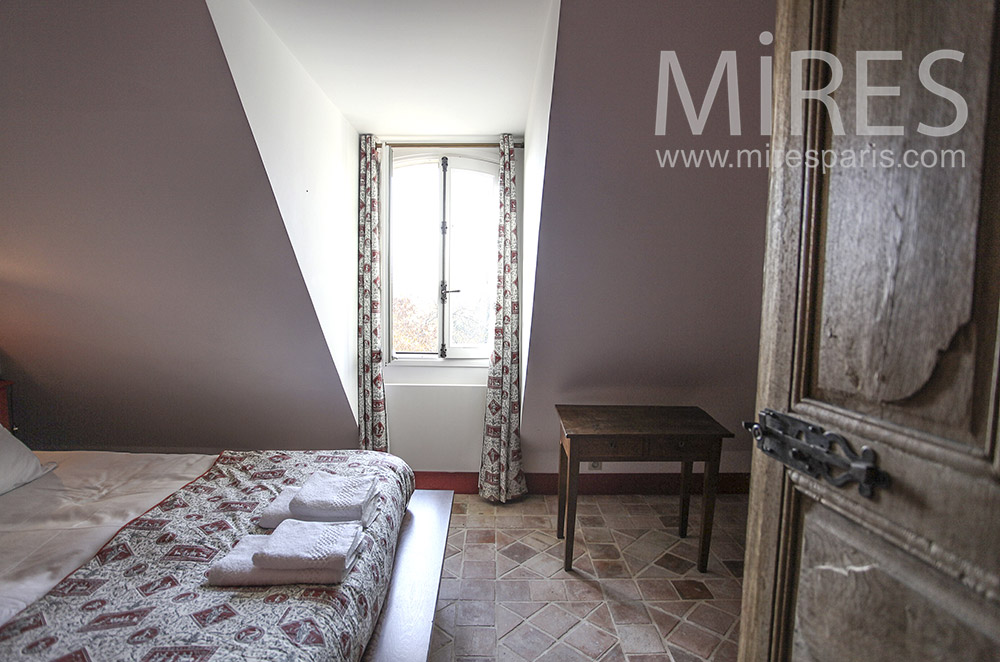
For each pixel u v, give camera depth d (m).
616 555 2.71
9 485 1.96
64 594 1.31
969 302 0.56
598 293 2.56
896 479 0.64
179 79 1.75
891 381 0.67
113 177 2.03
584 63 1.73
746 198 2.15
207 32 1.64
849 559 0.73
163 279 2.46
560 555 2.71
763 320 0.96
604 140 1.95
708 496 2.53
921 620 0.61
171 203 2.12
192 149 1.95
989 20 0.54
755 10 1.61
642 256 2.38
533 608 2.24
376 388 3.42
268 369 3.03
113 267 2.40
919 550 0.60
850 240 0.74
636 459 2.53
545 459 3.57
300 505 1.71
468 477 3.60
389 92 2.68
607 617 2.18
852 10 0.73
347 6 1.87
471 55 2.25
